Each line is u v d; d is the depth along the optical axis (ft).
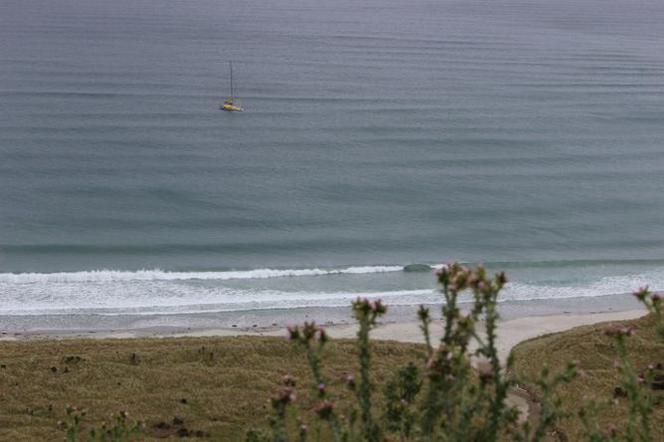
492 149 510.17
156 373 204.54
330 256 341.62
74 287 300.61
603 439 85.71
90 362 209.87
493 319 70.44
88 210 385.91
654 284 319.68
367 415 73.20
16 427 176.04
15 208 384.47
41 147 479.82
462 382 70.49
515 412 73.51
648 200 423.23
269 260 336.29
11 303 284.61
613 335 85.87
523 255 348.59
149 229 365.61
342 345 223.30
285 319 276.82
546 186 440.04
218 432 176.24
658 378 195.11
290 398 71.20
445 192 426.10
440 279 71.56
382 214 392.88
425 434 72.59
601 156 501.15
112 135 510.58
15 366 206.49
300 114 582.76
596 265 337.72
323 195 417.08
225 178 438.81
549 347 225.56
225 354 217.77
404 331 256.73
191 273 317.22
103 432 103.14
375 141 518.78
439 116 588.09
